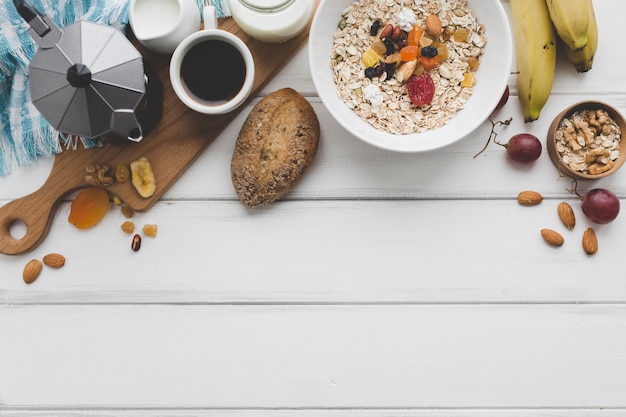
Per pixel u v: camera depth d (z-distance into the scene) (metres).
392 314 1.22
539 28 1.12
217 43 1.12
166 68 1.18
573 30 1.08
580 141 1.16
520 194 1.20
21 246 1.19
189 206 1.22
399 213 1.22
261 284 1.23
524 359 1.22
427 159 1.21
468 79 1.15
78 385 1.24
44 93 1.01
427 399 1.23
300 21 1.11
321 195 1.22
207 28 1.10
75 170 1.19
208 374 1.24
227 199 1.22
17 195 1.22
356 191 1.22
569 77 1.21
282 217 1.22
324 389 1.23
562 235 1.21
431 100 1.15
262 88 1.21
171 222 1.22
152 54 1.18
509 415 1.22
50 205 1.19
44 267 1.22
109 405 1.24
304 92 1.21
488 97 1.12
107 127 1.02
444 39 1.16
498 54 1.11
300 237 1.22
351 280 1.22
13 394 1.23
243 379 1.24
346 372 1.23
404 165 1.22
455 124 1.15
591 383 1.21
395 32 1.14
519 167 1.21
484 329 1.22
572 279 1.21
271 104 1.14
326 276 1.22
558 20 1.09
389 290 1.22
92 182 1.18
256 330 1.23
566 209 1.19
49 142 1.17
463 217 1.22
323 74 1.15
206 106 1.11
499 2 1.08
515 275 1.22
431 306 1.22
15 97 1.18
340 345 1.23
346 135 1.21
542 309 1.22
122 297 1.23
